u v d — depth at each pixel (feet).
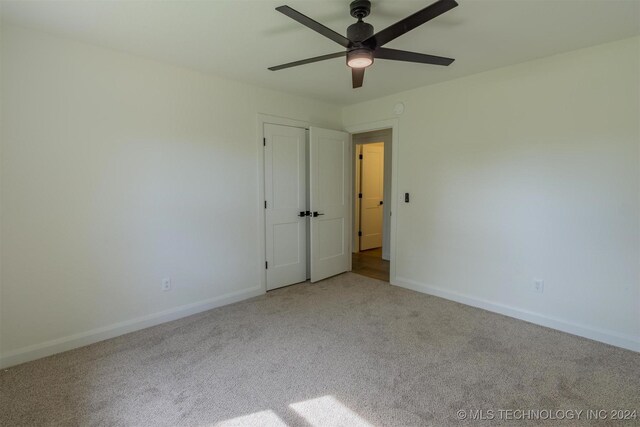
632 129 7.64
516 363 7.35
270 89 11.81
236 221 11.19
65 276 7.95
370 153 19.95
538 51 8.44
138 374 7.00
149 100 9.02
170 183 9.56
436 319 9.78
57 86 7.61
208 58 8.93
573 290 8.71
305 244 13.58
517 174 9.52
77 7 6.28
